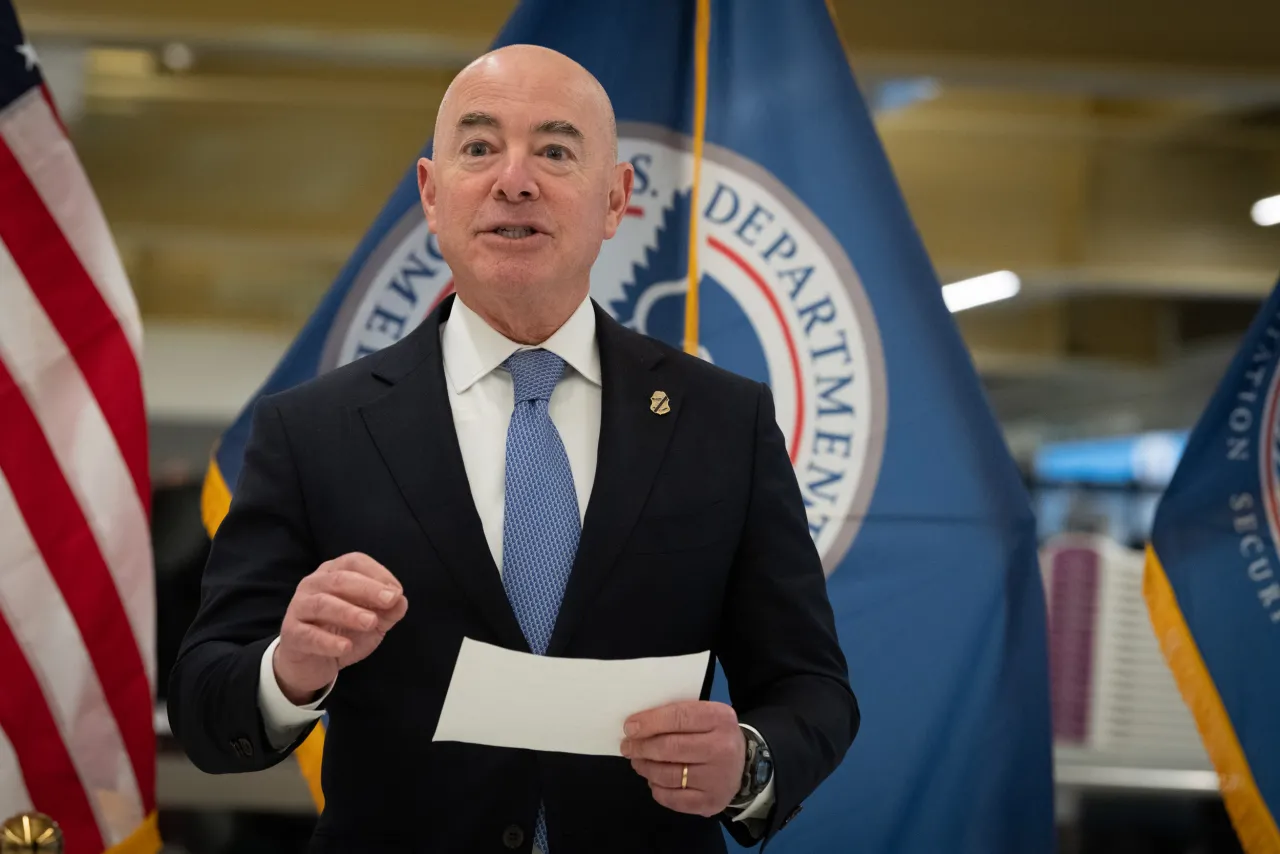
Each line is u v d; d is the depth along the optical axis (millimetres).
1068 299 14867
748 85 3984
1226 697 4051
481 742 2207
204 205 11188
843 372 3889
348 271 3852
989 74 7734
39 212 3938
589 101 2650
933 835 3785
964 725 3807
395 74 10781
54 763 3807
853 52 7613
